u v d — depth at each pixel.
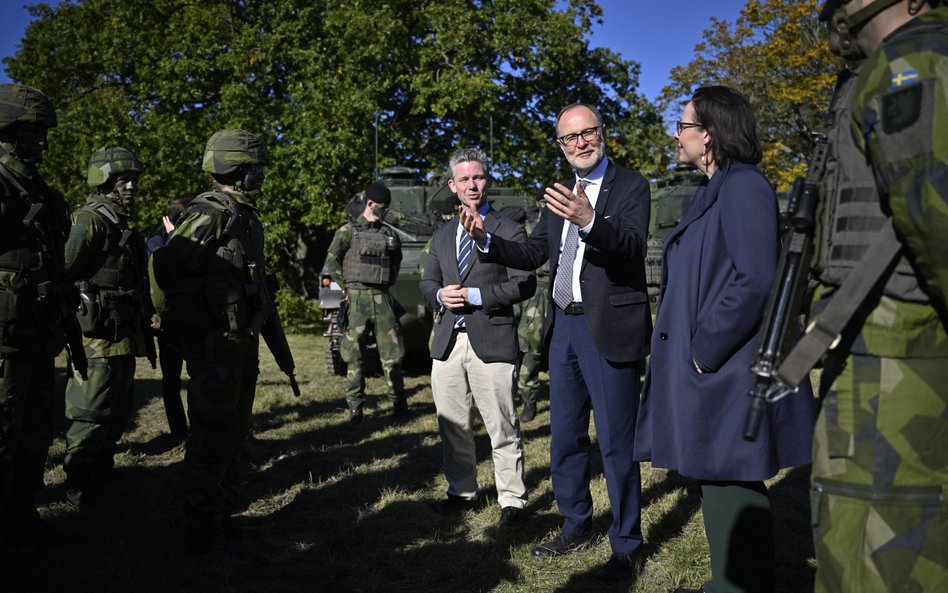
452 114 18.80
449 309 4.00
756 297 2.48
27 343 3.22
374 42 16.64
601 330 3.28
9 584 3.28
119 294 4.38
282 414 7.01
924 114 1.48
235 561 3.61
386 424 6.60
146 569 3.50
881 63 1.58
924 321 1.61
